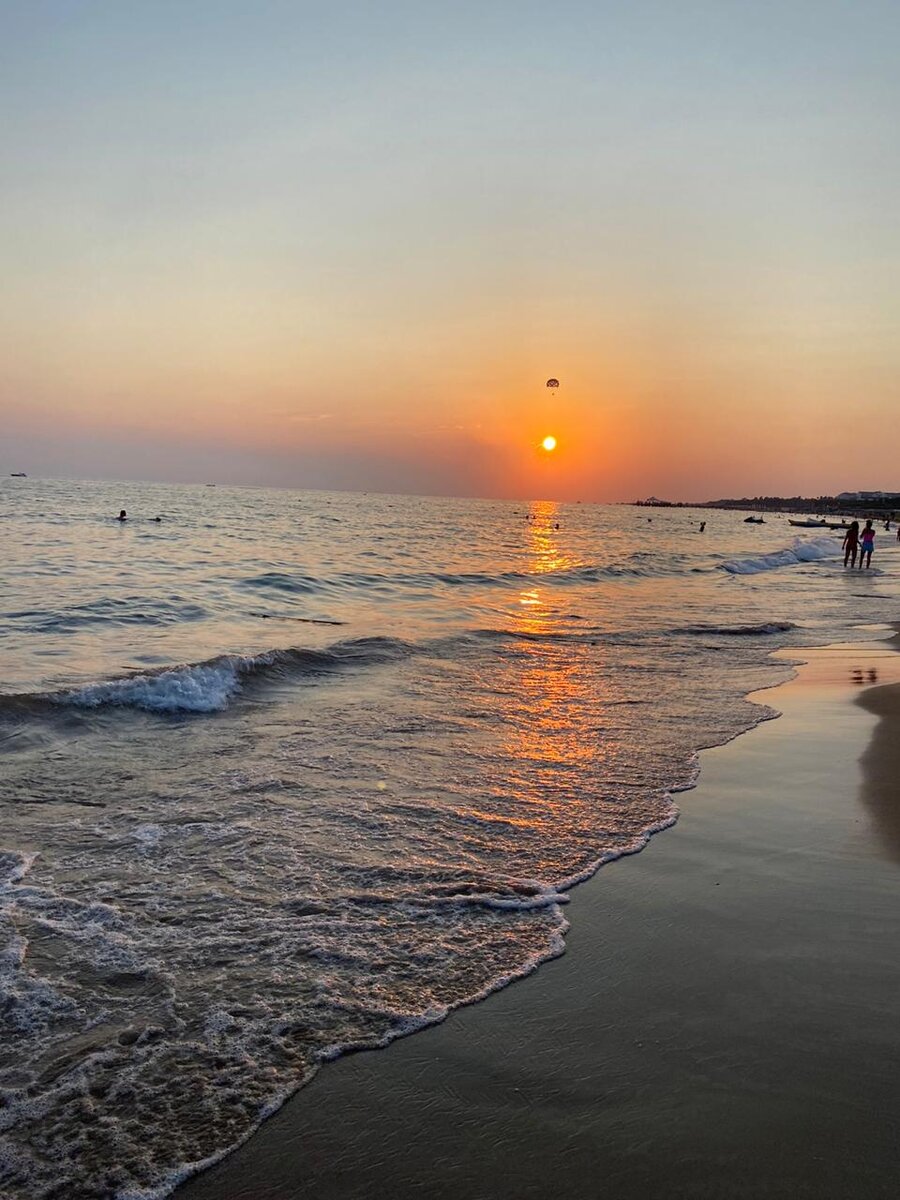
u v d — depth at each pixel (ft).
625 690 35.86
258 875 16.96
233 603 61.67
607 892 16.58
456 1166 9.47
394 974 13.48
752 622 59.77
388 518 275.80
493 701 33.35
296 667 38.68
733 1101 10.48
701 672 40.37
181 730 28.19
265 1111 10.35
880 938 14.87
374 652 43.45
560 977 13.47
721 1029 12.03
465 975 13.50
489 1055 11.45
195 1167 9.43
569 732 28.71
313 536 153.79
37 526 145.79
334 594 71.36
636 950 14.34
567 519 375.66
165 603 58.90
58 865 17.15
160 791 21.89
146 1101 10.48
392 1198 9.03
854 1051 11.55
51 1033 11.73
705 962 13.96
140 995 12.71
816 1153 9.61
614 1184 9.18
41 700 29.43
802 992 13.05
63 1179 9.23
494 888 16.66
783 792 22.70
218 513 236.02
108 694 30.53
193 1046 11.55
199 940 14.35
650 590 86.38
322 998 12.76
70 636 45.19
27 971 13.19
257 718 30.01
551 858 18.20
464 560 117.29
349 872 17.22
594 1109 10.37
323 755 25.45
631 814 20.92
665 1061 11.29
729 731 29.04
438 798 21.81
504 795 22.17
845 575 110.42
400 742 27.09
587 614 63.98
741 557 146.51
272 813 20.39
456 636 50.08
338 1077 10.98
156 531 146.92
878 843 19.27
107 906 15.40
